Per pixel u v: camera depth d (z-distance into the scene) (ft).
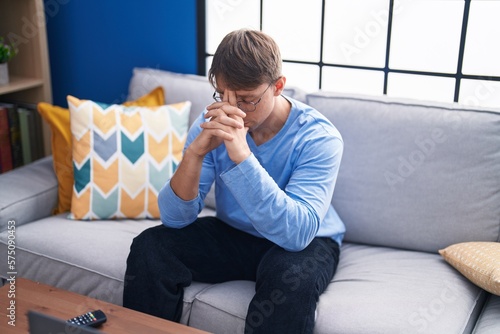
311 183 5.94
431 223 6.95
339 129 7.30
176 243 6.23
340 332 5.59
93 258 6.67
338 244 6.79
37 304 5.45
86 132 7.54
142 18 9.16
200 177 6.44
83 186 7.54
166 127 7.75
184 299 6.12
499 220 6.76
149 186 7.63
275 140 6.20
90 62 9.70
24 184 7.79
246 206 5.71
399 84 8.10
